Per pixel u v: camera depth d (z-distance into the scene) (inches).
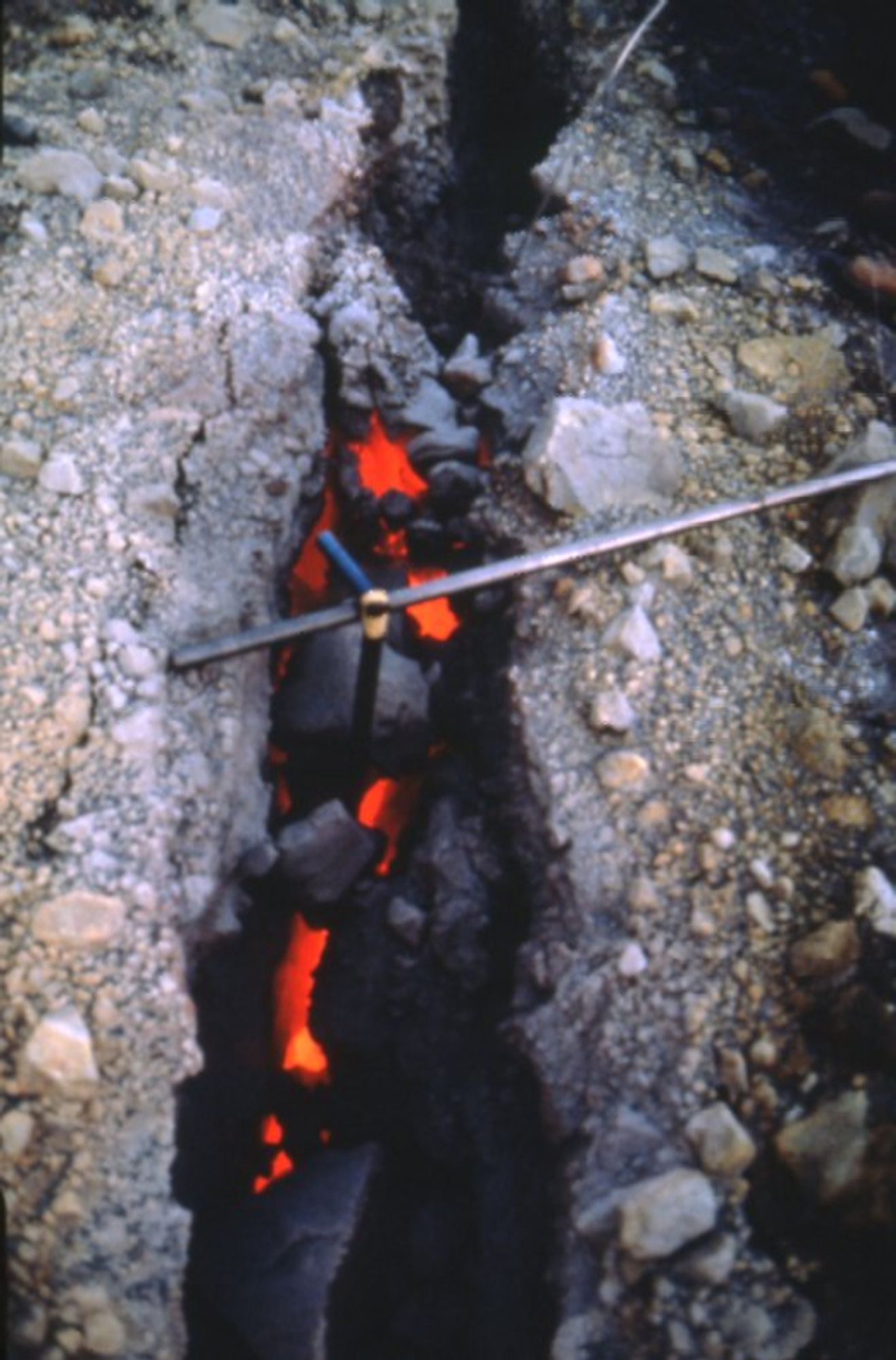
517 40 111.3
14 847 76.4
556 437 89.2
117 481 86.3
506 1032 79.1
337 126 101.2
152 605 83.8
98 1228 70.5
